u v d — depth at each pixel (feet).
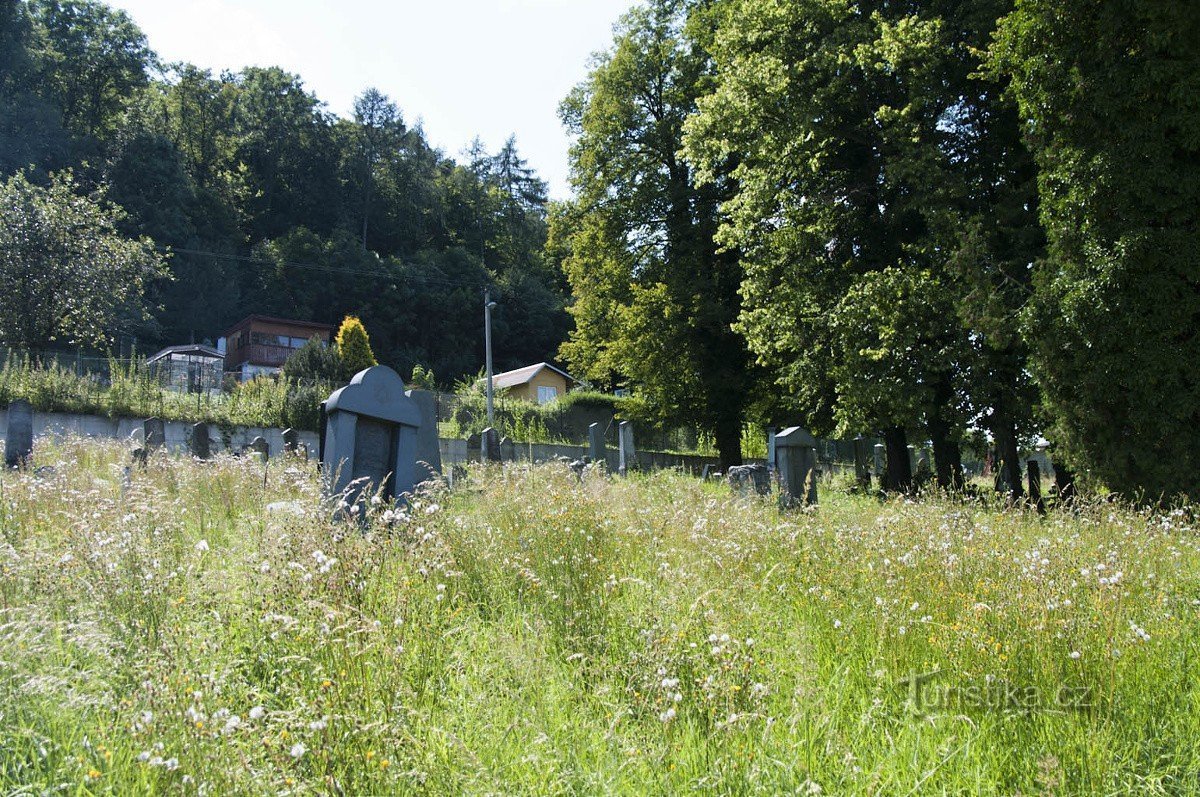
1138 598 16.53
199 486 32.24
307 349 150.10
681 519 24.52
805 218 74.90
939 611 15.56
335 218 273.95
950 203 62.64
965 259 57.16
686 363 112.16
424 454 38.52
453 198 306.96
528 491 29.30
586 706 12.75
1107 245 45.83
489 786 9.82
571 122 132.05
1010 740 11.96
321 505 20.61
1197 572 21.03
